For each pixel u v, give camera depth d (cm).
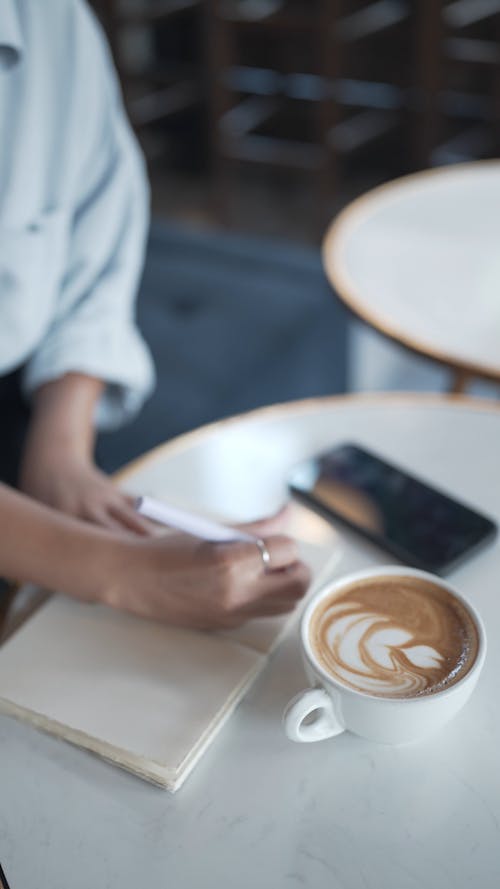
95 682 51
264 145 273
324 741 48
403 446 73
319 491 66
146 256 167
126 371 83
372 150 284
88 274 87
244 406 133
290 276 160
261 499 67
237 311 148
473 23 240
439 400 79
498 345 90
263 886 41
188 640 54
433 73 244
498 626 54
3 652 53
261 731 49
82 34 82
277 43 268
